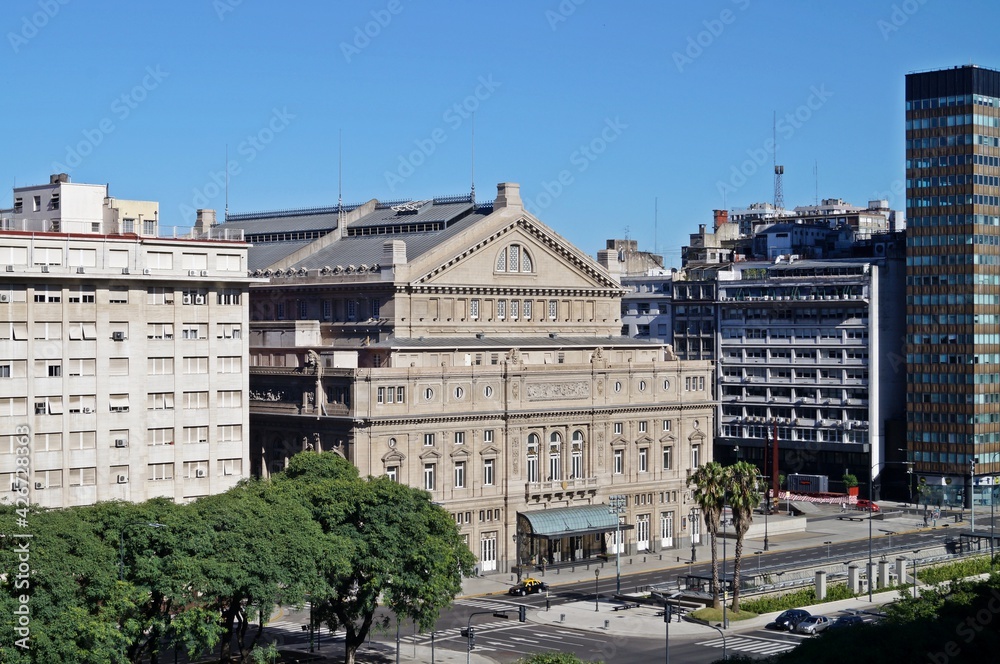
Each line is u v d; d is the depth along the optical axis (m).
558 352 196.00
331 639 145.75
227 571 115.19
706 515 157.62
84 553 107.81
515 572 181.75
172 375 151.25
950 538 198.88
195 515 117.75
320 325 191.88
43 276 141.50
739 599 160.88
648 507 198.75
